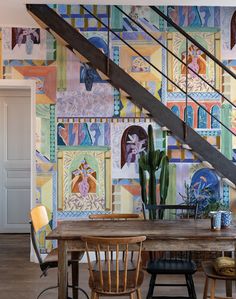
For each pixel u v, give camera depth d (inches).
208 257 196.7
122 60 220.4
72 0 177.6
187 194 218.7
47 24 187.5
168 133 220.2
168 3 183.2
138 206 219.5
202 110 220.8
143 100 192.1
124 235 122.3
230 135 220.8
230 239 120.3
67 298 127.7
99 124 219.6
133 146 220.1
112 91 219.6
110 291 117.6
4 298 160.4
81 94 219.0
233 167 192.9
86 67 218.8
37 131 218.4
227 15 222.1
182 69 221.3
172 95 220.7
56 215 218.2
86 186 219.5
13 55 217.5
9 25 213.6
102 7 221.1
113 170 219.9
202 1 179.6
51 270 199.9
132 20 201.2
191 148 195.8
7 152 292.7
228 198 219.6
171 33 221.8
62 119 218.8
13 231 291.7
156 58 221.1
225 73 221.5
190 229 132.2
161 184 206.8
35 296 162.9
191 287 139.3
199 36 221.9
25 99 292.4
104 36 220.4
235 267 122.0
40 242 216.1
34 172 218.1
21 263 211.6
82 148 219.5
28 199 292.5
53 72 218.2
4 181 292.5
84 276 189.5
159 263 144.9
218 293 167.5
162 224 142.6
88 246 123.6
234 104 220.7
